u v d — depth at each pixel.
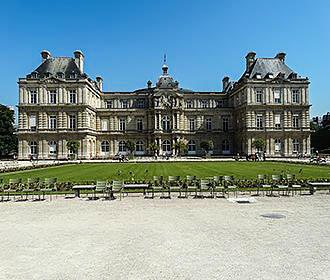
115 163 55.00
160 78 86.19
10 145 84.81
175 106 82.00
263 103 72.25
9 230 12.79
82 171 37.78
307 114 73.00
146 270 8.68
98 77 89.25
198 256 9.67
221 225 13.23
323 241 11.03
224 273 8.43
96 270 8.72
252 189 22.73
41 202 19.00
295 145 73.19
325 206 17.22
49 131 72.19
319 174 31.66
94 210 16.56
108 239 11.46
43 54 76.75
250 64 79.75
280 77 72.88
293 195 20.89
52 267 8.96
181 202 18.66
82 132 72.12
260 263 9.09
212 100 88.44
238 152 79.44
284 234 11.86
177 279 8.10
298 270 8.59
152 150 77.06
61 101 72.44
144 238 11.52
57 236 11.90
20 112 72.25
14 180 23.17
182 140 81.50
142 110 83.62
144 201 19.08
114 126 83.62
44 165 47.47
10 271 8.72
